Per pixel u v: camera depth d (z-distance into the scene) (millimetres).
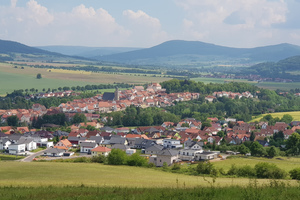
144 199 65875
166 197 66750
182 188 79688
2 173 130875
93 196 71500
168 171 151375
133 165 167250
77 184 101812
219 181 113688
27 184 102312
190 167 165875
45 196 73875
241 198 64188
